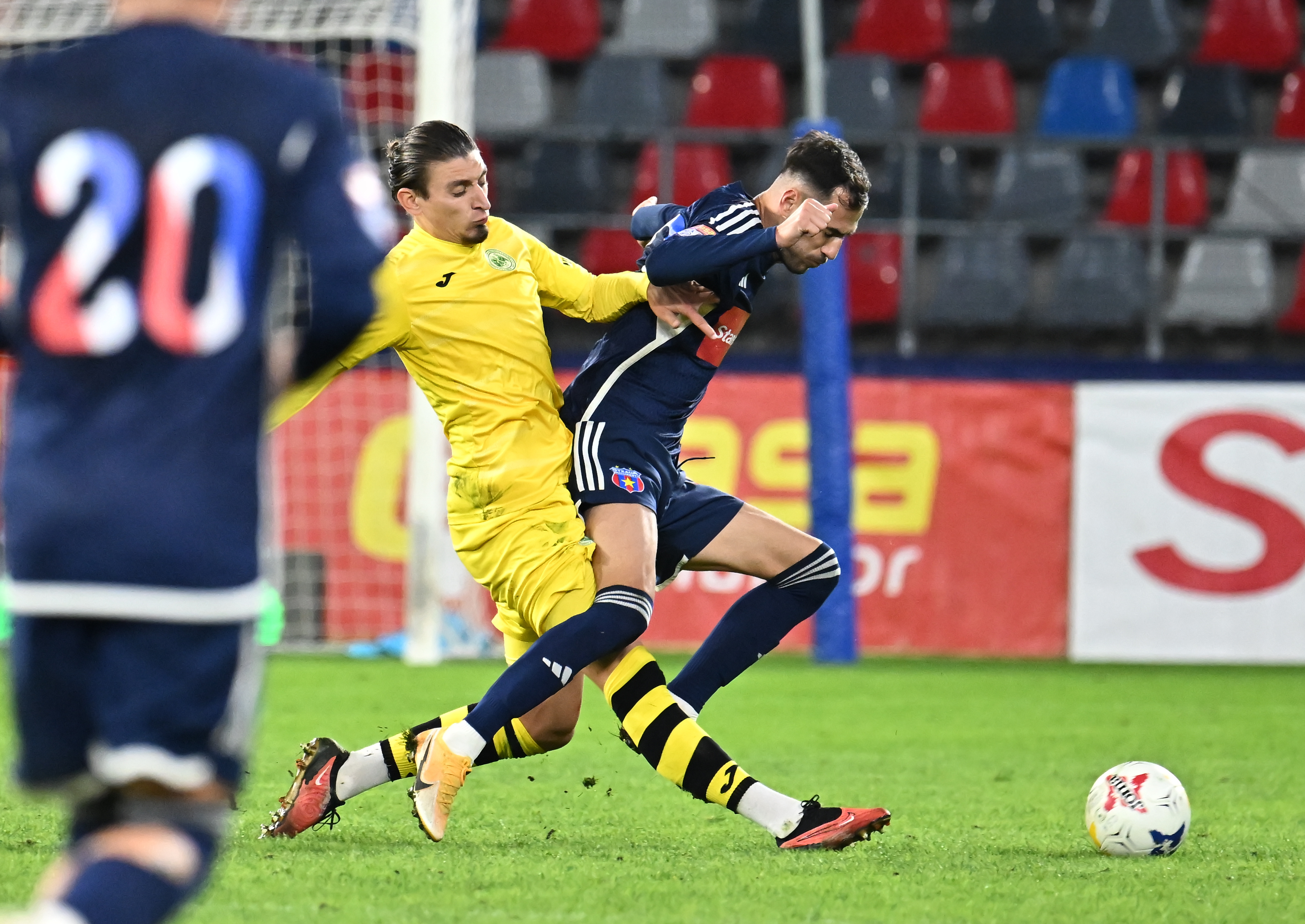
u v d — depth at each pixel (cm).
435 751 1213
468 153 1301
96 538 632
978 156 4662
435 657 3312
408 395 3594
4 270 684
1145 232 4338
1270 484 3581
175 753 647
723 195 1331
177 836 634
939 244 4434
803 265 1356
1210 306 4316
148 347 642
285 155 668
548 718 1339
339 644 3584
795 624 1408
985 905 1042
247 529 657
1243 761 2064
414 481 3306
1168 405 3597
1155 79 4828
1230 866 1238
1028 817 1540
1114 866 1229
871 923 974
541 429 1329
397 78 3825
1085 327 4319
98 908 586
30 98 669
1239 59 4800
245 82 673
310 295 670
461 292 1311
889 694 2861
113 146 655
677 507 1385
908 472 3638
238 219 655
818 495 3369
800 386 3606
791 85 4825
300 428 3578
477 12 4641
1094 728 2431
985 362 4066
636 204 4516
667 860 1220
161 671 642
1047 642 3634
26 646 653
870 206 4453
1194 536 3597
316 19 3428
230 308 652
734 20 4966
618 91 4675
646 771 1864
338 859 1197
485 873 1137
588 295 1378
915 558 3641
